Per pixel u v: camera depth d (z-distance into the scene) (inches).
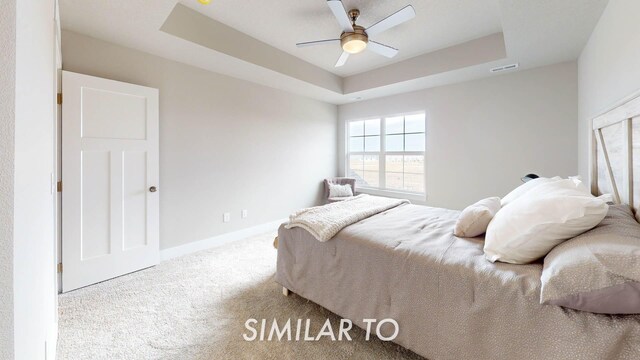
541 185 61.1
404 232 68.0
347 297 65.3
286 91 164.9
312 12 98.4
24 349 26.2
